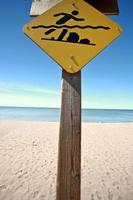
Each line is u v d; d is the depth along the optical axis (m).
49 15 1.37
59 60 1.32
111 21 1.38
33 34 1.34
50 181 4.61
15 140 9.80
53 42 1.33
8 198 3.73
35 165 5.80
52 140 10.22
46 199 3.75
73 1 1.39
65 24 1.36
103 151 8.01
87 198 3.84
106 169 5.66
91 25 1.37
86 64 1.32
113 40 1.36
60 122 1.35
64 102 1.36
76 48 1.33
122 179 4.87
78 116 1.35
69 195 1.28
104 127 17.00
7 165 5.72
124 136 12.15
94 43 1.35
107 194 4.02
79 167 1.31
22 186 4.29
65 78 1.38
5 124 17.80
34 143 9.22
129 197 3.91
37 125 17.59
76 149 1.33
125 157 7.10
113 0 1.72
